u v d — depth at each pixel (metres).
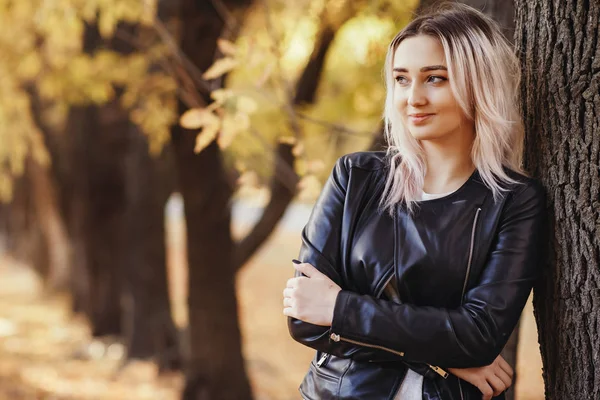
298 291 2.09
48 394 9.06
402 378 2.04
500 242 2.03
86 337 12.79
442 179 2.13
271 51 4.68
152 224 10.89
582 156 2.14
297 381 10.35
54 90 7.27
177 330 10.84
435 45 2.04
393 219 2.11
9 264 26.70
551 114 2.20
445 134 2.09
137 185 10.90
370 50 4.59
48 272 19.14
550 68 2.20
